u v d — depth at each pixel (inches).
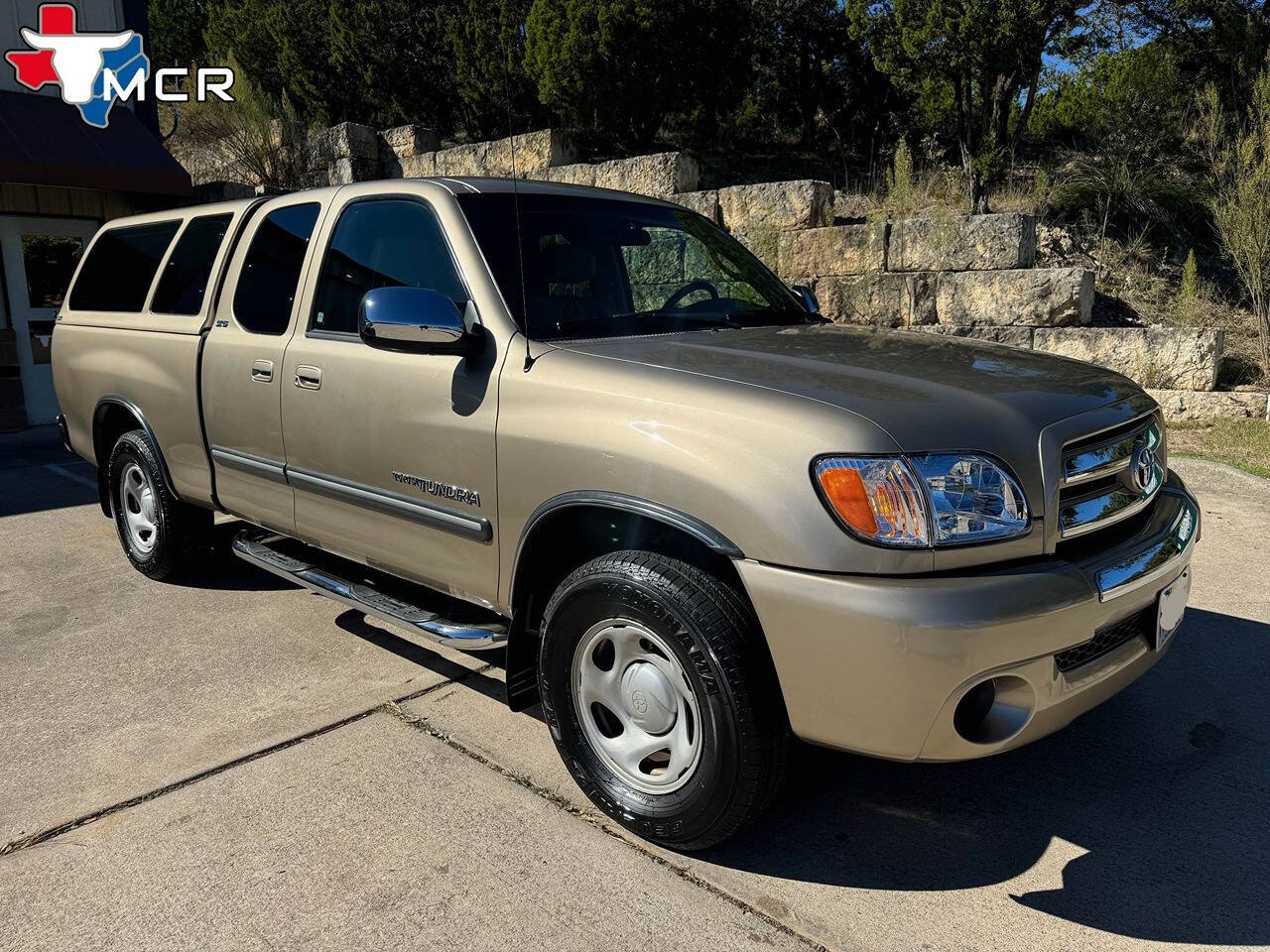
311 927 91.2
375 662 154.3
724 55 571.2
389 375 126.9
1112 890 96.3
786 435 90.0
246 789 115.5
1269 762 120.6
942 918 92.2
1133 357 339.0
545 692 111.7
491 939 89.3
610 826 108.0
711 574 97.5
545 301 121.3
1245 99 465.4
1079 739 127.4
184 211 186.2
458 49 625.6
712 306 140.2
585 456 102.9
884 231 381.7
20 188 395.2
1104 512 99.6
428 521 124.6
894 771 120.8
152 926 91.6
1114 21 531.2
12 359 398.3
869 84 752.3
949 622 83.5
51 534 235.6
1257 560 195.8
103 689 144.8
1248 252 344.5
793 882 98.3
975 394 98.5
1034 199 438.0
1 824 109.1
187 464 174.9
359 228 140.3
